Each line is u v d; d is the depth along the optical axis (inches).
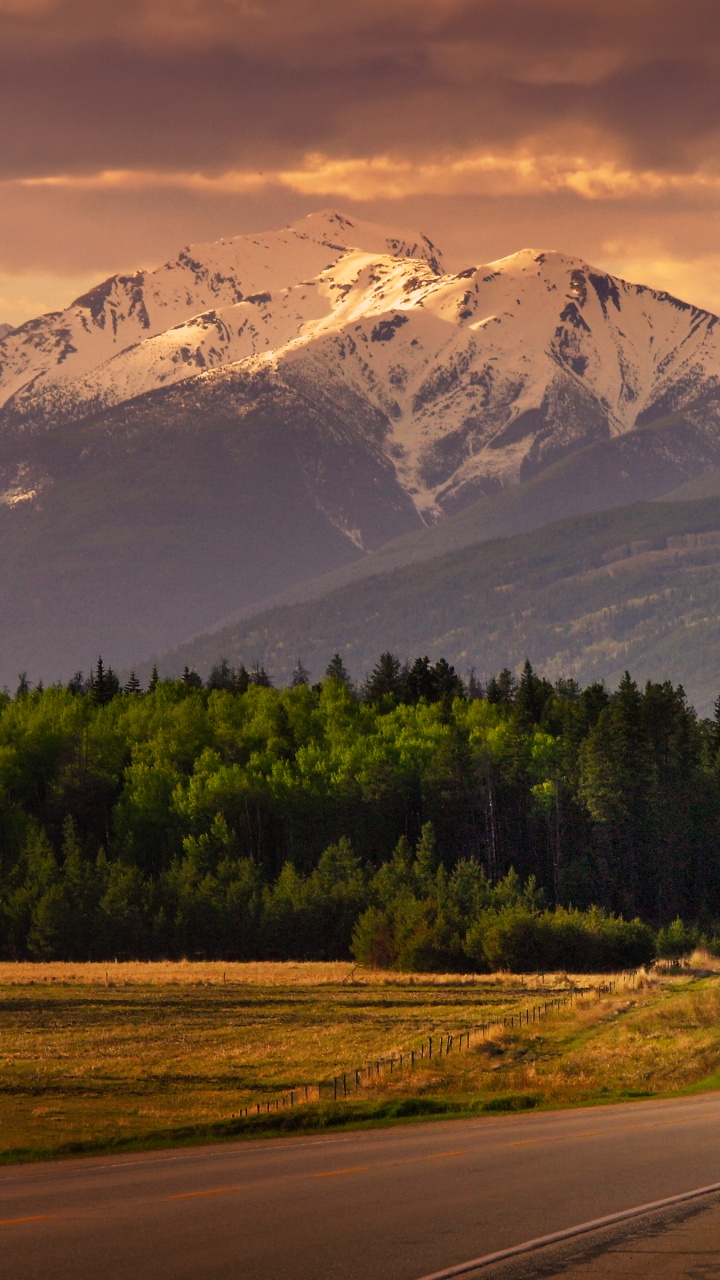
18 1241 2475.4
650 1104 5718.5
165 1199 2935.5
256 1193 2997.0
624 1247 2412.6
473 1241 2460.6
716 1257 2338.8
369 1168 3408.0
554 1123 4729.3
